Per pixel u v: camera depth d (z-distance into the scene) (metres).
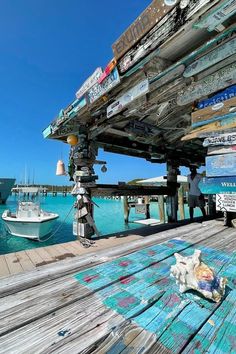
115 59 2.54
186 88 2.71
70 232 11.62
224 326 1.24
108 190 4.76
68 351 1.09
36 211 11.67
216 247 2.84
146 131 4.66
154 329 1.23
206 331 1.20
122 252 2.79
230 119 2.19
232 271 2.02
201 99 2.83
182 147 6.52
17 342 1.17
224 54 2.09
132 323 1.29
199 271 1.58
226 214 4.47
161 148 6.07
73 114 3.76
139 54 2.23
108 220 13.87
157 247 2.92
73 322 1.33
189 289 1.65
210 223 4.91
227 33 1.94
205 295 1.49
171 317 1.34
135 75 2.66
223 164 2.22
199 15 1.73
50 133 4.65
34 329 1.28
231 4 1.60
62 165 5.15
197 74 2.53
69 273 2.16
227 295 1.59
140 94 2.72
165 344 1.11
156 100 3.16
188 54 2.28
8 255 3.33
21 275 2.14
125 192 5.06
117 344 1.12
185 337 1.16
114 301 1.55
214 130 2.30
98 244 3.88
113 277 1.98
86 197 4.34
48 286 1.87
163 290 1.68
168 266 2.21
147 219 12.25
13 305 1.56
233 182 2.14
